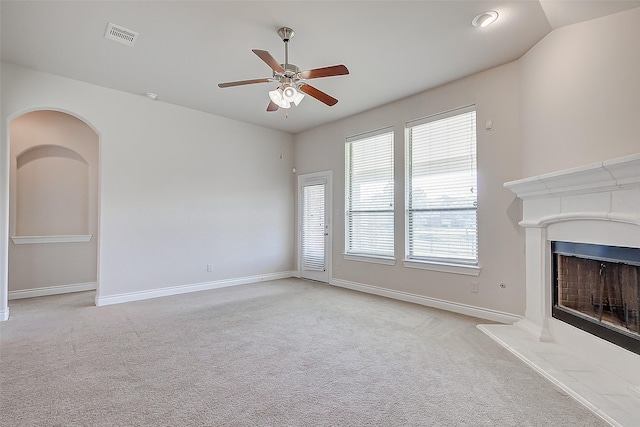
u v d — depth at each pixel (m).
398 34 3.01
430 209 4.30
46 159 4.96
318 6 2.62
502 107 3.58
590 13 2.50
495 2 2.55
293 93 2.80
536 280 3.05
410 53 3.35
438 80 3.98
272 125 5.92
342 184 5.50
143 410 1.90
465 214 3.97
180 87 4.26
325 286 5.49
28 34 3.04
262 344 2.92
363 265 5.11
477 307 3.75
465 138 3.96
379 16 2.74
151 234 4.66
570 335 2.67
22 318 3.65
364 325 3.44
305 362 2.55
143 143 4.60
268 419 1.82
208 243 5.25
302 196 6.31
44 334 3.14
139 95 4.55
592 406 1.90
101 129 4.24
